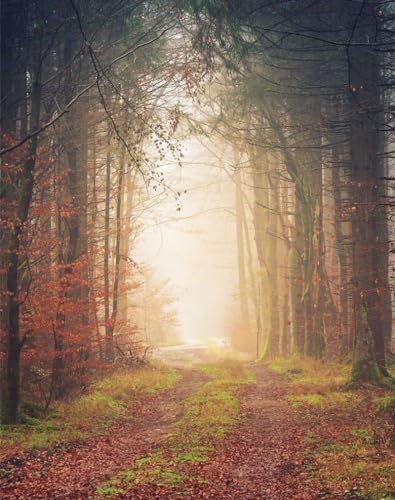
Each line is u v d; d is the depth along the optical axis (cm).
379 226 2453
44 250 1916
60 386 1927
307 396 1922
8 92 1839
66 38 1909
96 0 1834
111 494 945
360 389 1941
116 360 2892
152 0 1895
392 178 1703
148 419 1767
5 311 1642
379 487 922
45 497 951
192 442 1331
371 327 2028
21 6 1781
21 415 1557
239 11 1700
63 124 2056
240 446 1313
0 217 1673
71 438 1406
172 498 929
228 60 1998
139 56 2120
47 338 2020
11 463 1160
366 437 1317
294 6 1764
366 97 1923
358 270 2019
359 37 1792
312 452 1235
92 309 2083
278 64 2088
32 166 1517
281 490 977
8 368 1523
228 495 950
